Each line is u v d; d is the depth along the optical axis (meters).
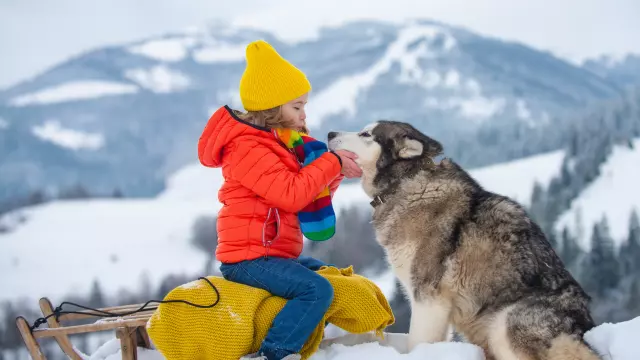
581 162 75.31
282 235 3.66
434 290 4.01
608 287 41.03
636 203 63.72
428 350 3.64
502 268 3.89
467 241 4.00
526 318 3.70
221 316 3.49
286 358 3.34
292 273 3.51
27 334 3.87
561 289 3.80
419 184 4.27
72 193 141.75
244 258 3.59
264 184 3.50
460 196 4.16
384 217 4.35
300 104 3.81
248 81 3.71
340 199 59.19
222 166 3.72
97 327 3.86
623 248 44.62
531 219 4.10
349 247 35.84
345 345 3.88
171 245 98.94
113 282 82.88
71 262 94.81
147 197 198.75
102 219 121.31
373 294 3.84
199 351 3.51
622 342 3.52
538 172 80.94
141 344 4.45
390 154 4.41
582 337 3.62
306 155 3.78
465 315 4.03
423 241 4.10
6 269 91.88
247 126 3.62
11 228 115.88
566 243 46.94
